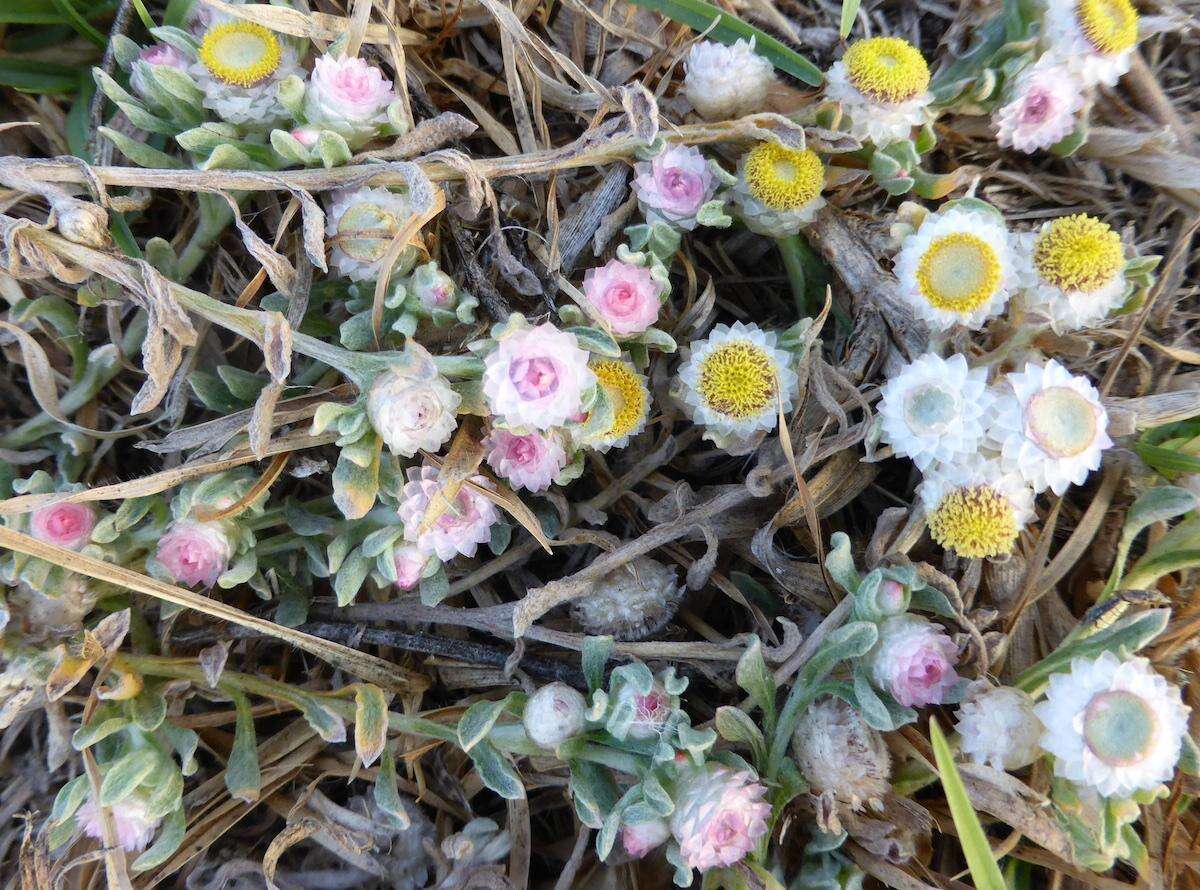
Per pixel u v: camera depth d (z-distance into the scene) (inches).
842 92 6.4
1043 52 6.5
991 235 5.8
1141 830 6.1
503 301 6.4
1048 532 6.2
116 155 6.8
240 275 7.0
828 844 5.7
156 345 5.7
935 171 7.2
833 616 5.9
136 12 6.7
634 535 6.9
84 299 6.2
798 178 6.3
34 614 6.1
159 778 5.9
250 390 6.3
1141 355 6.6
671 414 6.8
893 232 6.1
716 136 6.5
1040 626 6.4
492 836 6.3
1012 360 6.4
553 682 6.0
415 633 6.6
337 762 6.5
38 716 6.7
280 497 6.8
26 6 6.8
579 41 7.3
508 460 6.0
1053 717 5.4
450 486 5.8
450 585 6.7
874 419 6.1
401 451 5.6
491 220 6.5
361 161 6.2
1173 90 7.3
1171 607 6.2
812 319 6.5
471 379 5.9
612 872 6.3
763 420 6.2
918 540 6.4
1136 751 5.2
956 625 6.0
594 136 6.4
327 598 6.7
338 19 6.5
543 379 5.5
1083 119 6.7
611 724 5.7
